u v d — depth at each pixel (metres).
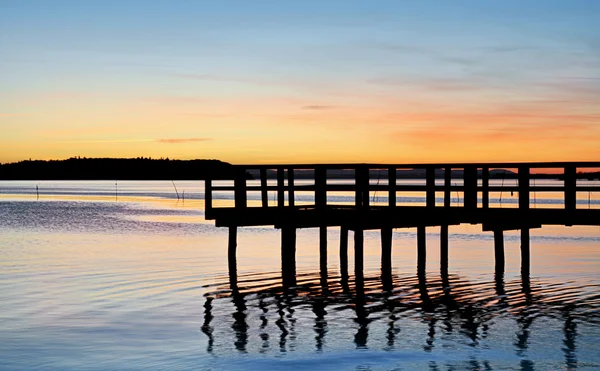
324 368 11.25
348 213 19.97
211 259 24.47
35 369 11.17
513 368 11.18
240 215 21.59
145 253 26.25
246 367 11.28
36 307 15.59
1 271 21.05
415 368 11.23
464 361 11.57
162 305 15.95
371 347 12.43
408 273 21.06
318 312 15.29
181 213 58.53
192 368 11.23
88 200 93.62
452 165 19.91
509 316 14.73
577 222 18.14
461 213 19.84
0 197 105.88
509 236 34.38
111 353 12.04
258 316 14.89
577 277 20.06
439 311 15.30
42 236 34.16
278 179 22.00
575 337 12.97
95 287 18.16
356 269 19.69
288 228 21.80
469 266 22.69
